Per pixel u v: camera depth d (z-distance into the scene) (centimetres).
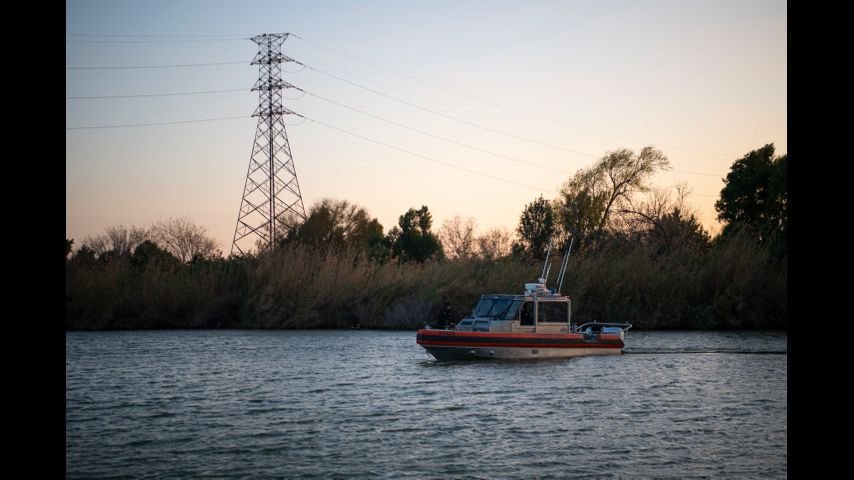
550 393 2131
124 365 2831
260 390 2222
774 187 5797
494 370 2597
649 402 1991
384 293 4631
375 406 1945
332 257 4809
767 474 1298
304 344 3631
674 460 1389
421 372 2577
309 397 2092
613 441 1541
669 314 4431
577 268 4494
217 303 4669
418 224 8769
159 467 1358
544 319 2864
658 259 4756
